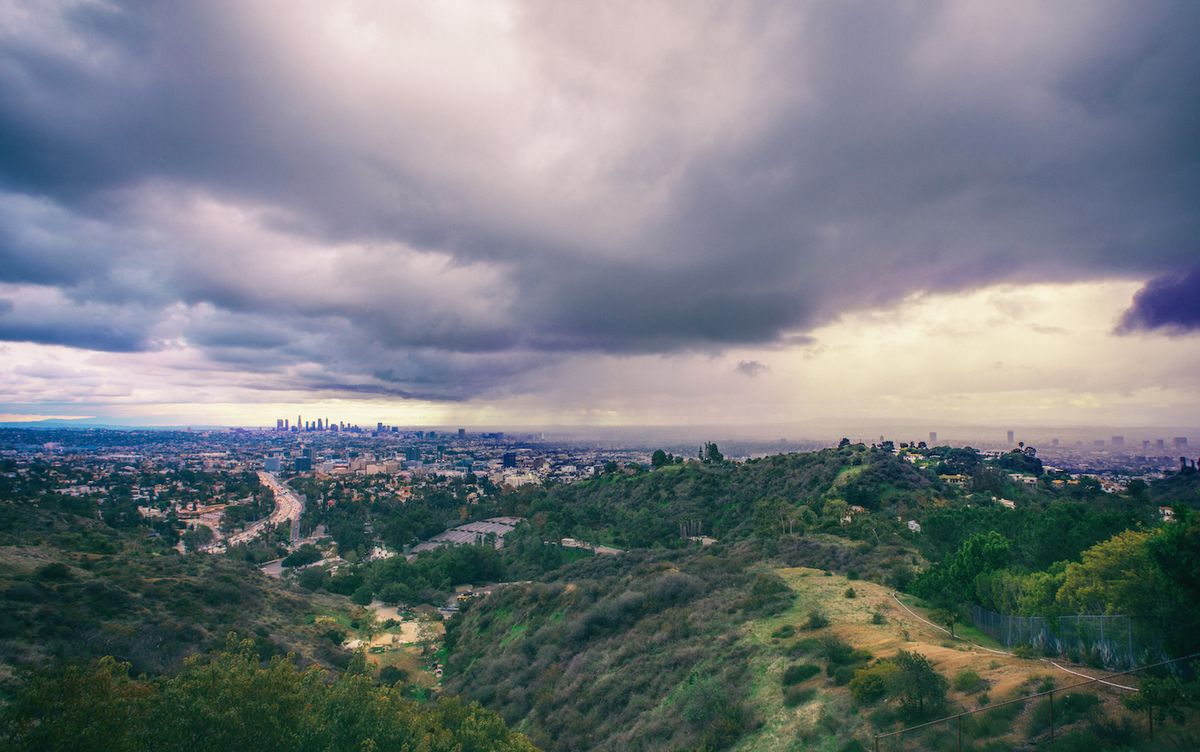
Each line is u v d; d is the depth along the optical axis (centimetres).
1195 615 2144
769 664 3291
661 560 7644
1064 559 3947
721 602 4612
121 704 1644
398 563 10644
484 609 7275
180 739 1733
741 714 2833
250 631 5506
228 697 1856
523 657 5209
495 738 2645
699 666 3634
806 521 8950
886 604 4128
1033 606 3019
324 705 2177
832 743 2302
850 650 3027
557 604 6188
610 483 16662
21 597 4341
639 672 3897
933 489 11038
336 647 6388
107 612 4681
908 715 2222
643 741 3039
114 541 9931
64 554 6762
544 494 18138
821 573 5216
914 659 2303
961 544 4806
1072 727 1803
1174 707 1702
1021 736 1847
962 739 1919
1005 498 11531
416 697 5434
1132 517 3894
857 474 11438
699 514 12212
